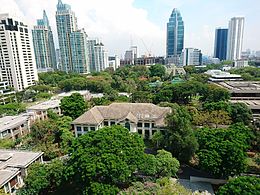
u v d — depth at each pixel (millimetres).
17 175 41094
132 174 41250
